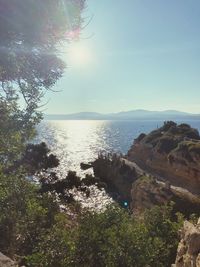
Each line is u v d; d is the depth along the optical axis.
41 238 17.62
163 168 73.81
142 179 61.19
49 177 44.62
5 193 14.74
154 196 51.78
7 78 10.43
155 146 82.62
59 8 9.77
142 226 17.47
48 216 21.78
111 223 18.11
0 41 9.32
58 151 159.00
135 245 16.14
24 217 17.50
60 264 15.65
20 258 17.16
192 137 86.19
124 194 76.19
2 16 8.87
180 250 13.56
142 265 15.90
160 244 17.67
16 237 16.92
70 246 15.91
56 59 10.80
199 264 10.51
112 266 15.58
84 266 15.95
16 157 12.12
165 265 18.50
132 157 96.56
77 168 107.50
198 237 11.88
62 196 42.94
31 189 15.65
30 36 9.61
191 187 59.53
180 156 64.19
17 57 10.07
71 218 26.69
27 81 10.94
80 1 10.28
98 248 16.09
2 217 15.05
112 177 87.62
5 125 11.29
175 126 90.06
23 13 9.05
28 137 11.79
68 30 10.38
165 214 21.69
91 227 16.75
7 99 11.05
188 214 44.69
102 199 70.44
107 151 161.50
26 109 11.36
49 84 11.12
